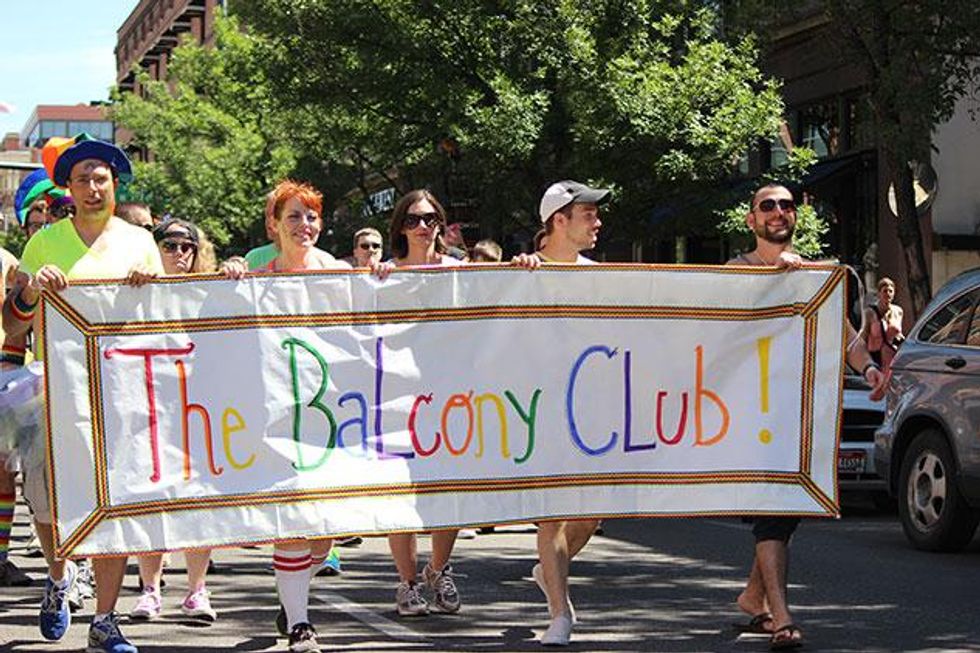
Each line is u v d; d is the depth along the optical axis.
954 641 11.94
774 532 11.77
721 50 32.31
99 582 10.97
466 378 11.54
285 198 12.18
